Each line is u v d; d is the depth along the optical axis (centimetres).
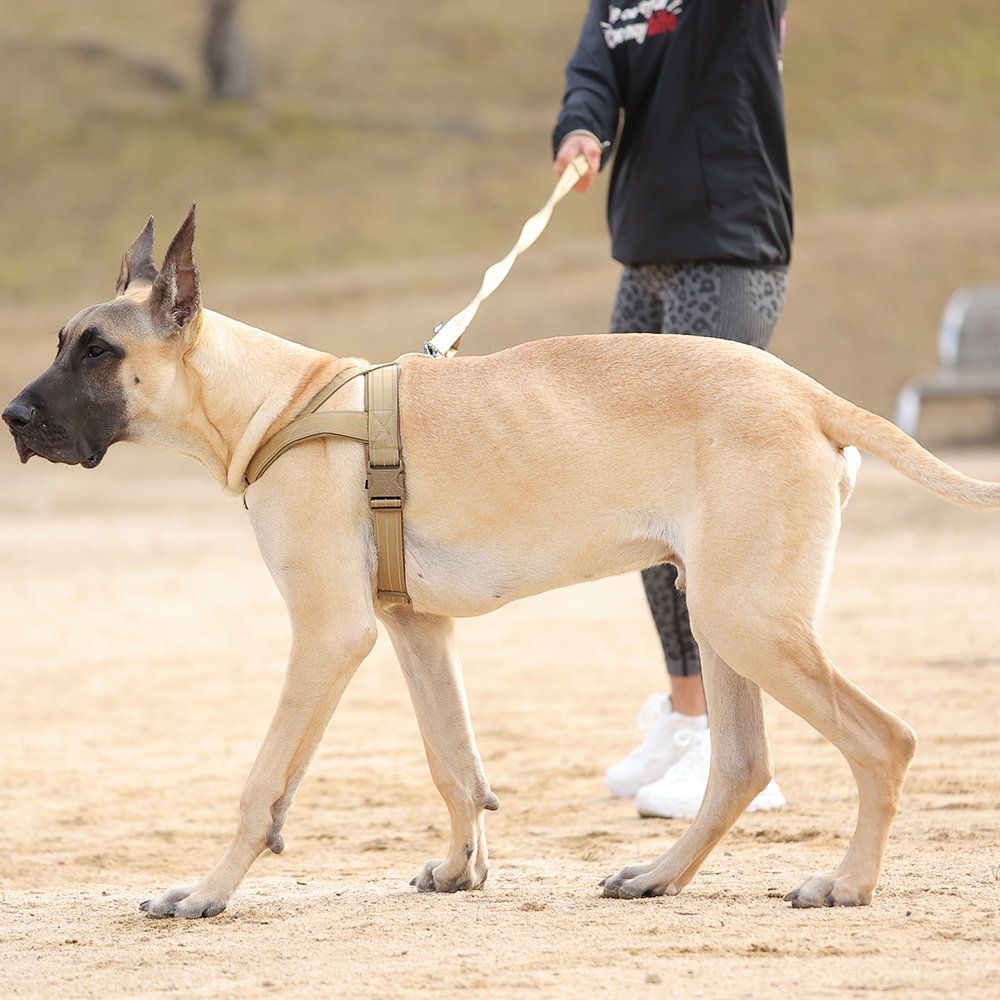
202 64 5491
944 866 570
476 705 1027
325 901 563
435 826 730
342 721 1002
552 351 571
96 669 1212
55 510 2383
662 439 539
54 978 456
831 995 403
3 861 686
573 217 4466
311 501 550
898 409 2950
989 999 396
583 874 605
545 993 415
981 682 988
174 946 492
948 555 1636
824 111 5009
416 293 3800
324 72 5656
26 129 5097
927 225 3928
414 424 558
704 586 521
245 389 577
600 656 1204
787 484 518
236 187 4681
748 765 553
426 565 559
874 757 512
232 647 1298
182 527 2161
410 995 418
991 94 5197
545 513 548
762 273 714
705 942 465
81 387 571
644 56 711
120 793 823
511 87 5481
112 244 4341
